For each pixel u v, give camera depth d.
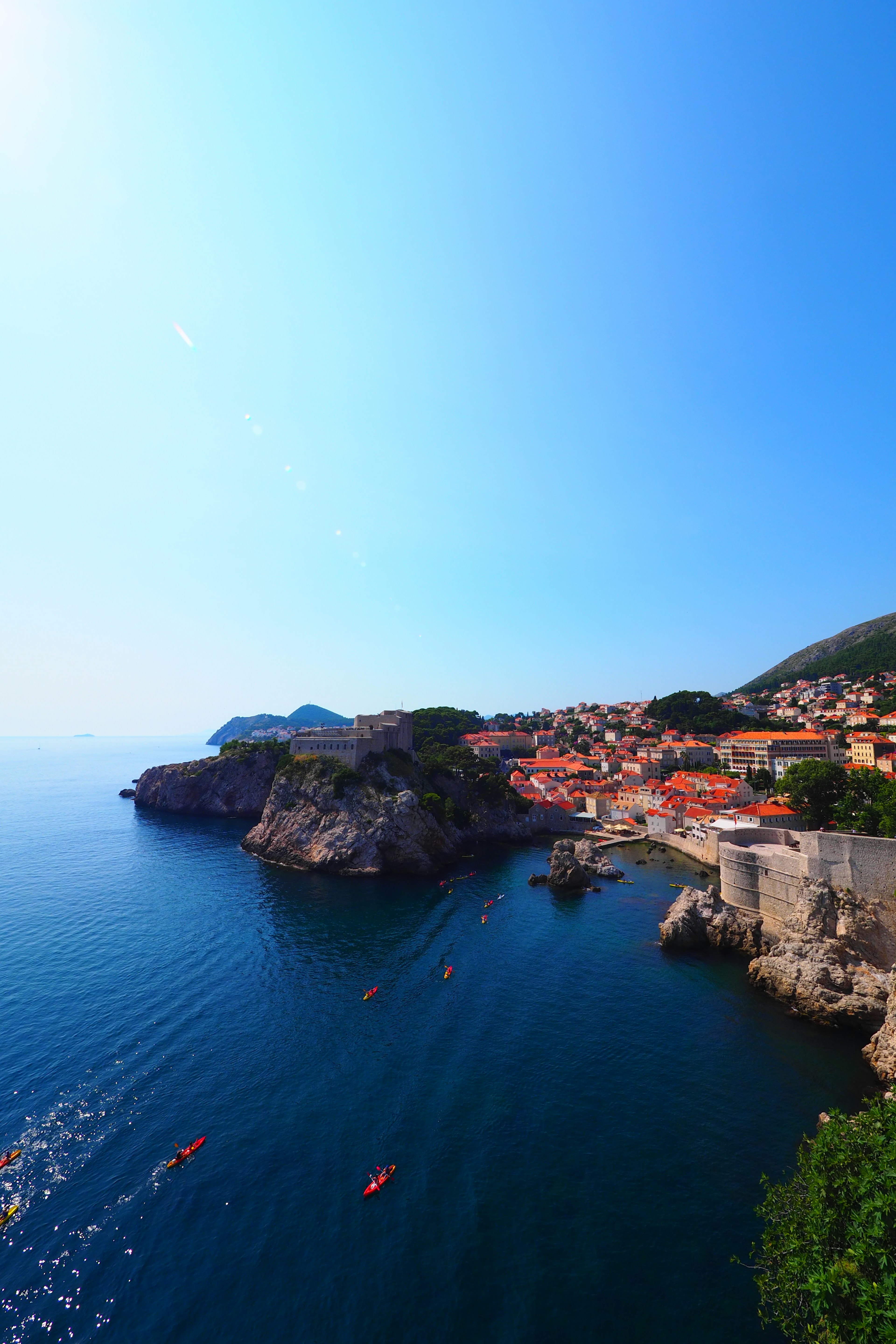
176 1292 28.39
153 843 138.62
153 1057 47.56
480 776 155.12
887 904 53.84
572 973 63.84
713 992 58.84
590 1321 26.59
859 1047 48.53
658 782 172.12
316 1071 45.75
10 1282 28.91
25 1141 38.25
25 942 72.94
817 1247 22.33
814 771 109.94
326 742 134.38
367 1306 27.56
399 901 91.19
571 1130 38.97
